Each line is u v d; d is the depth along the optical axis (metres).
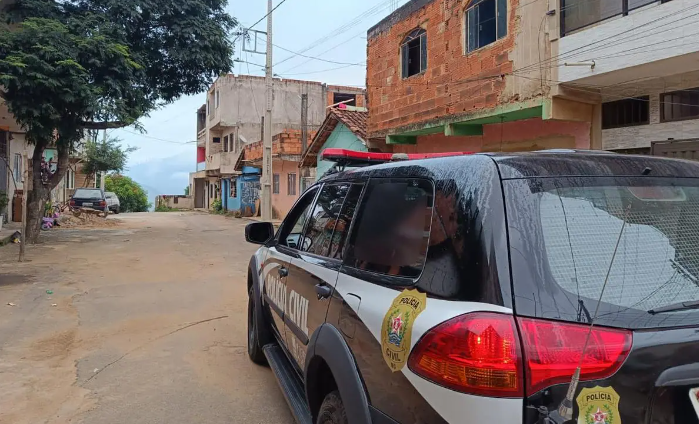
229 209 34.81
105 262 11.10
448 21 11.65
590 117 9.58
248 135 33.72
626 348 1.56
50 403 3.92
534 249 1.71
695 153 8.03
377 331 2.03
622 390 1.54
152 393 4.14
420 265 1.99
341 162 4.11
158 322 6.30
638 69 7.83
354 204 2.76
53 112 12.13
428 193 2.12
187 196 48.41
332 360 2.36
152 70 15.80
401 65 13.54
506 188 1.82
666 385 1.54
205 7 15.98
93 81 13.09
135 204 48.00
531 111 9.88
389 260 2.23
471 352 1.58
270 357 3.96
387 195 2.45
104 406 3.88
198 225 22.69
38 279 8.93
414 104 12.92
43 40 11.91
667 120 8.50
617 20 7.92
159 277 9.41
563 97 9.02
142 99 14.30
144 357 5.01
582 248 1.76
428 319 1.76
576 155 2.09
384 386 1.96
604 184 1.95
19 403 3.91
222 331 5.96
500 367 1.54
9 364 4.75
